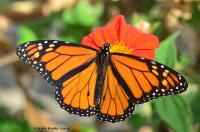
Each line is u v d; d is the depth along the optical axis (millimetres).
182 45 729
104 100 509
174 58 522
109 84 511
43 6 655
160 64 498
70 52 511
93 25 658
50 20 663
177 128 521
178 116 522
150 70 501
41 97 986
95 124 741
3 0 710
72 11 658
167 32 615
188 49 728
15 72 676
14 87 1072
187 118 521
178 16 615
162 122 582
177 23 622
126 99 507
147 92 501
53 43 505
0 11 657
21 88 677
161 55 524
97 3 654
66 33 667
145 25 563
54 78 507
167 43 525
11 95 1037
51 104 972
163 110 522
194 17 613
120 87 509
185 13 613
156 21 616
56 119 906
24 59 494
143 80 503
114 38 529
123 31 528
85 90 510
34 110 671
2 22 656
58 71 509
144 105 597
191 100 599
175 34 528
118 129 885
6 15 656
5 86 1078
